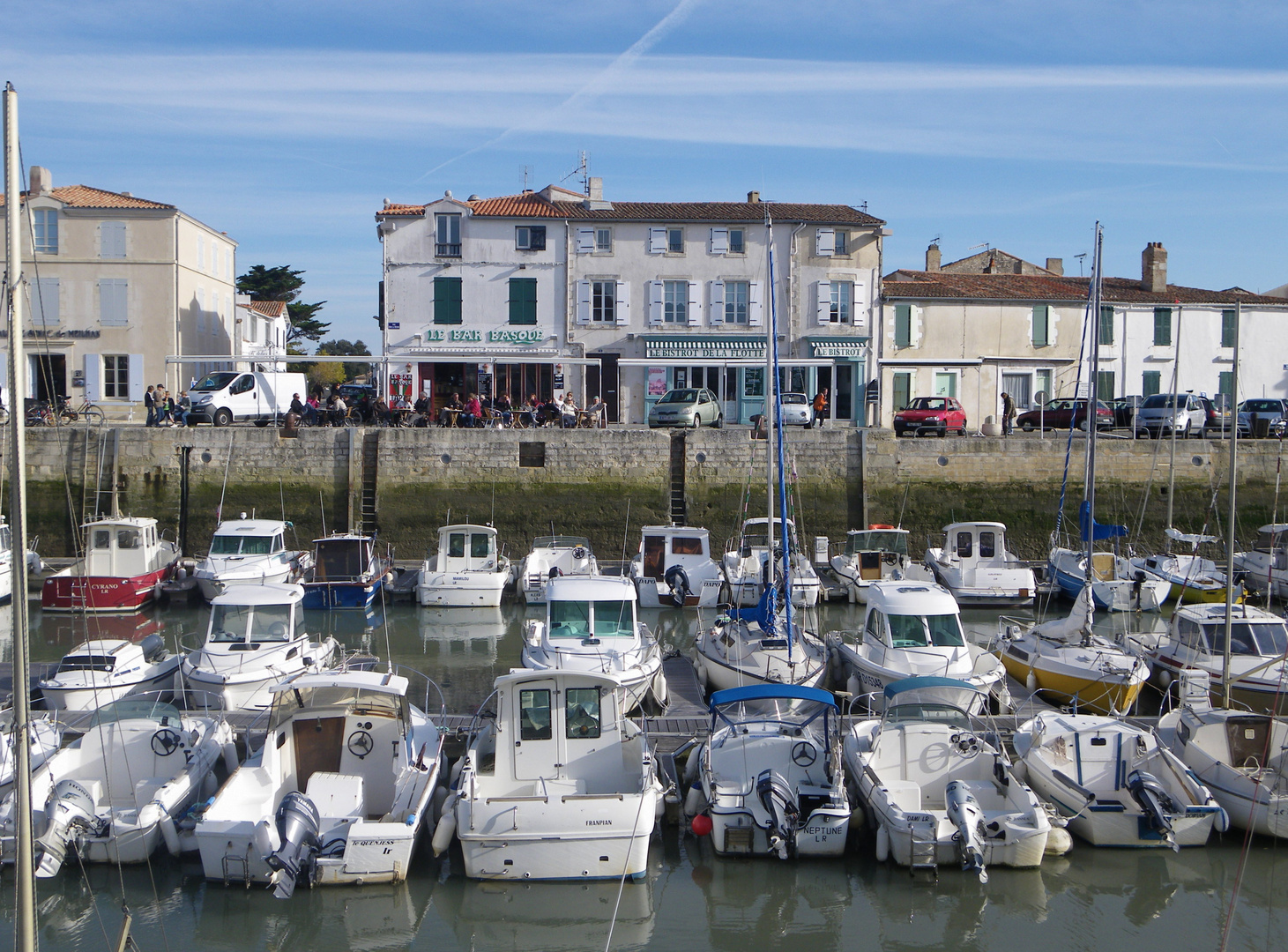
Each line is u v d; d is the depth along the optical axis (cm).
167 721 1343
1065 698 1759
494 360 3681
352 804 1262
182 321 4091
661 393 4066
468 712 1727
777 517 3181
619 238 4062
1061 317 4331
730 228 4094
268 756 1271
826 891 1204
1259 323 4472
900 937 1120
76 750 1309
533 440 3189
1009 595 2522
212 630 1805
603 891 1170
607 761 1309
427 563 2734
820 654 1833
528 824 1160
